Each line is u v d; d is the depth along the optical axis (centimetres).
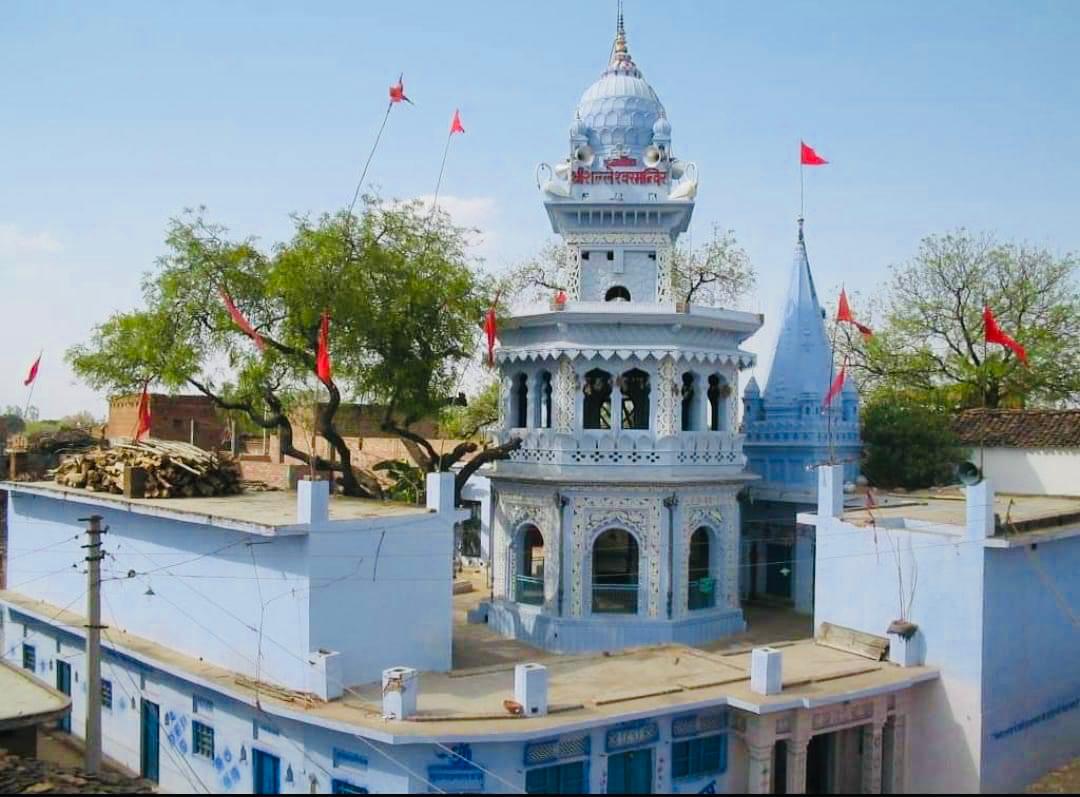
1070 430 3139
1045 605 2202
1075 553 2314
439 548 2147
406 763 1706
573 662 2191
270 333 2753
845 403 3072
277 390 2856
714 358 2650
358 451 4538
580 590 2523
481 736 1675
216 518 2053
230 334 2714
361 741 1756
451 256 2780
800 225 3216
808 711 1953
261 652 2027
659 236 2784
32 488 2759
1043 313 4391
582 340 2584
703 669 2128
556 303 2584
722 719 1973
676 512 2530
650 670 2116
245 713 1986
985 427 3362
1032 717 2144
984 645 2014
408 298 2611
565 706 1820
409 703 1752
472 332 2764
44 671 2764
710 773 1959
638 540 2525
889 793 2088
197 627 2212
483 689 1962
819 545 2366
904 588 2164
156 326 2656
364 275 2598
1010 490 3197
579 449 2558
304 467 3656
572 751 1802
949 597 2077
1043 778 1884
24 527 2961
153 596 2361
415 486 3256
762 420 3103
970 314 4500
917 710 2116
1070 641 2284
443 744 1697
